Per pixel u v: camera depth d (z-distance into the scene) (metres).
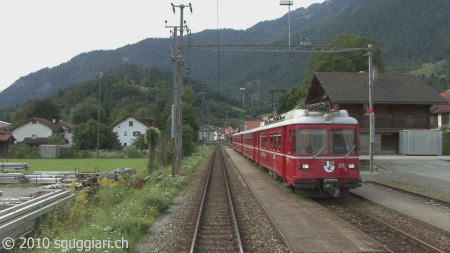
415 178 18.05
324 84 34.75
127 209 9.88
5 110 139.25
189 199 13.18
